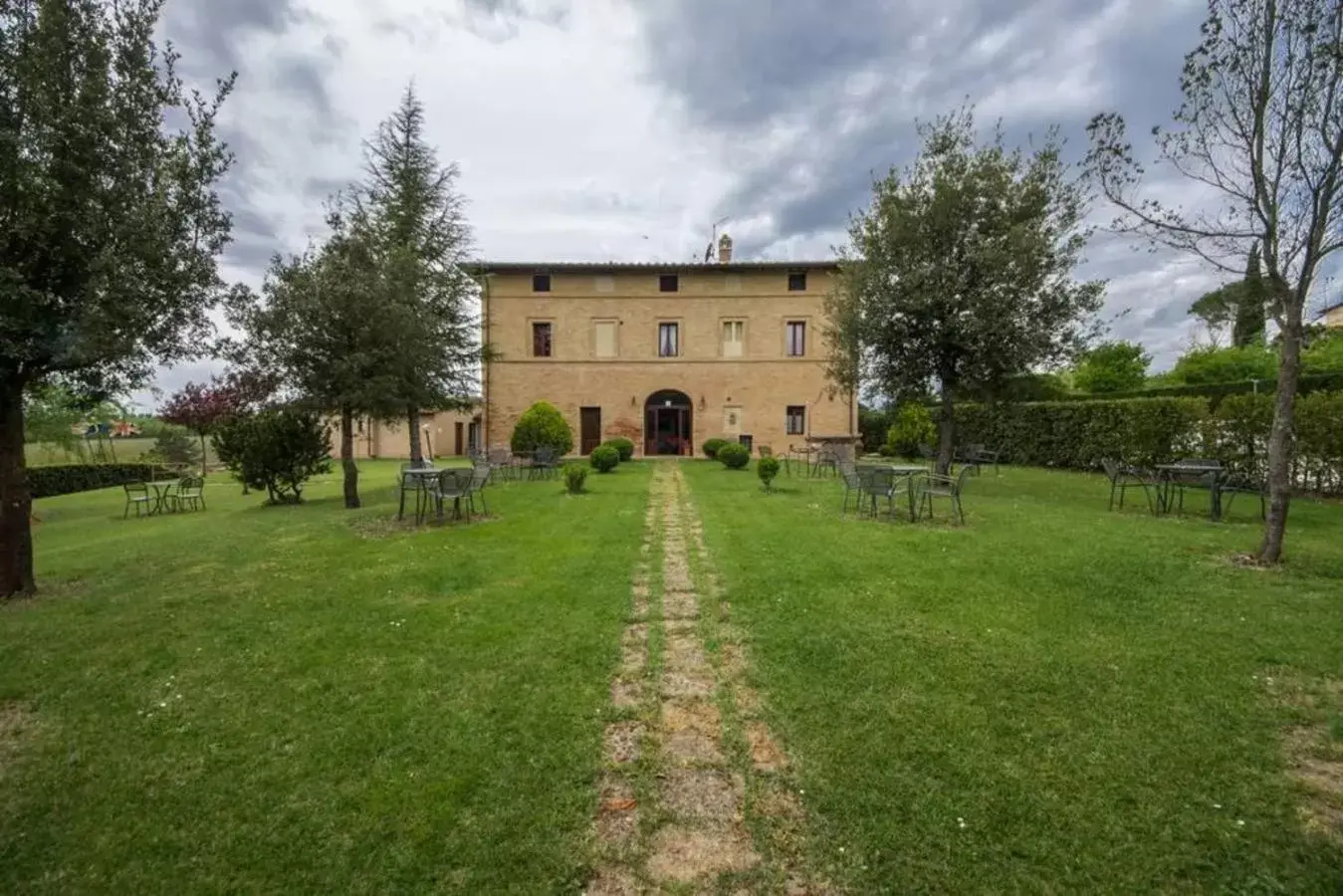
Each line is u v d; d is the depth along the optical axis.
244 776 2.84
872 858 2.25
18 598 5.75
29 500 6.03
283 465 13.48
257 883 2.20
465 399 16.69
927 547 7.03
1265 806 2.48
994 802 2.52
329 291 10.23
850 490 12.34
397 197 17.23
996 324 12.05
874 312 13.21
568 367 26.55
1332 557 6.28
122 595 5.71
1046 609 4.82
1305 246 5.88
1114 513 9.44
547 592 5.50
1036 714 3.22
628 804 2.59
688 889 2.13
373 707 3.43
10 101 5.24
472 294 17.02
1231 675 3.64
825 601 5.09
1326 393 10.37
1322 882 2.09
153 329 6.07
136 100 5.80
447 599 5.38
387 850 2.33
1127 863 2.19
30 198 5.10
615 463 18.78
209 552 7.63
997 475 16.05
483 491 13.18
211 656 4.22
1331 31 5.48
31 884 2.22
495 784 2.71
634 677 3.81
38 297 5.11
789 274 26.41
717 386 26.53
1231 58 5.89
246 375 12.04
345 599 5.43
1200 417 11.82
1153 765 2.76
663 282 26.56
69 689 3.77
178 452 27.50
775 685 3.62
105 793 2.74
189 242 6.26
